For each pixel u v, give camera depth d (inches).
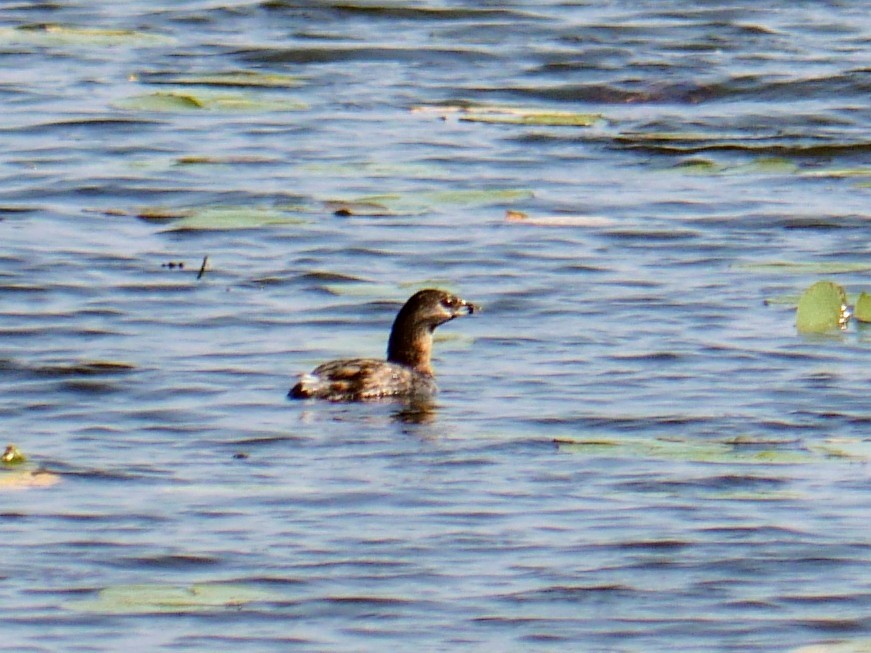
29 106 1136.8
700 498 558.3
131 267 824.3
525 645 468.8
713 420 634.8
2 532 529.0
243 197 948.6
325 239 873.5
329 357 708.7
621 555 519.2
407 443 606.9
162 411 640.4
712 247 872.3
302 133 1088.8
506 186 983.6
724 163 1035.3
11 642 464.8
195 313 762.8
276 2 1428.4
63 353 706.2
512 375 685.3
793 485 570.3
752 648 468.1
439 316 671.8
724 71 1230.9
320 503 553.0
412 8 1406.3
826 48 1302.9
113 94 1170.6
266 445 605.3
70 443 606.2
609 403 653.3
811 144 1064.8
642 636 474.3
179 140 1067.3
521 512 548.1
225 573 505.7
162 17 1398.9
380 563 512.7
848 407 648.4
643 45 1312.7
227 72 1234.0
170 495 558.9
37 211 916.6
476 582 502.9
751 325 749.3
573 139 1076.5
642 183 990.4
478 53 1291.8
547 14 1407.5
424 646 467.5
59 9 1430.9
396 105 1162.0
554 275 824.9
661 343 725.3
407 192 964.0
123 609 483.2
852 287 805.2
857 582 503.8
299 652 463.2
